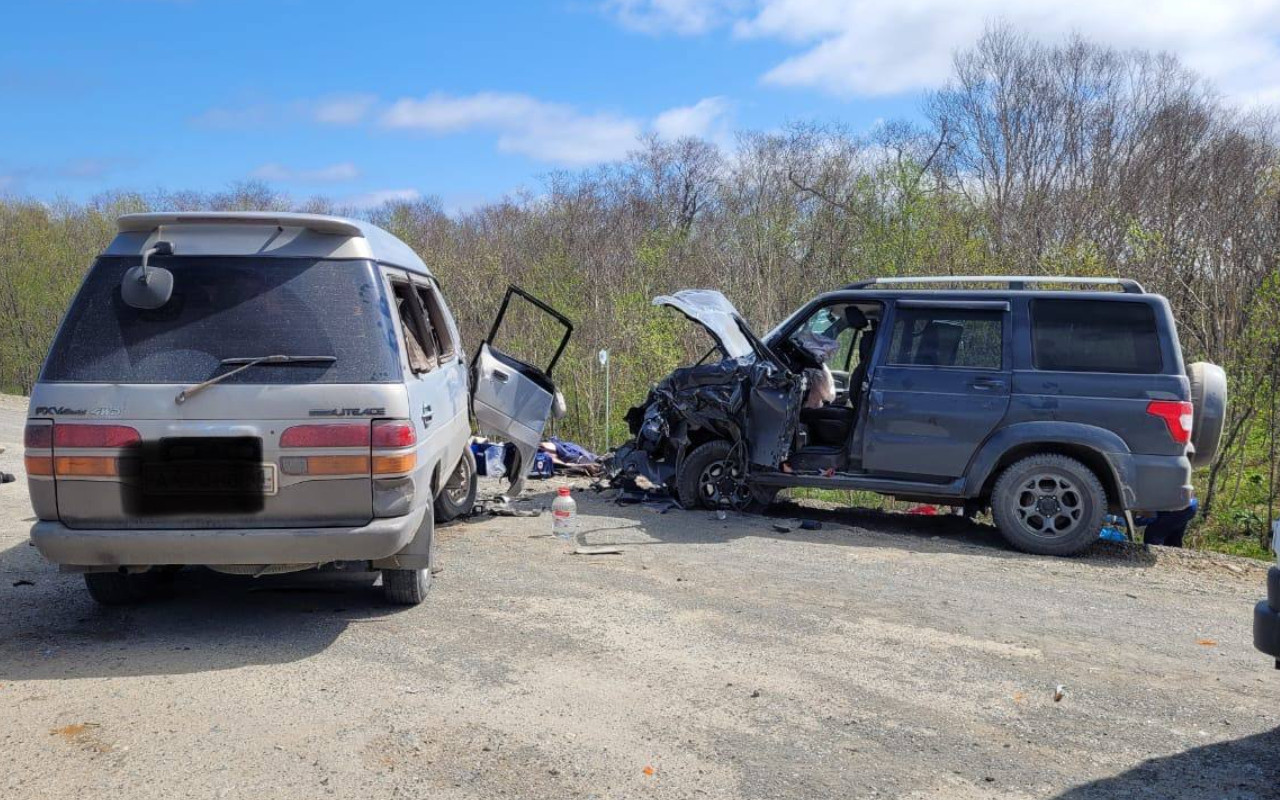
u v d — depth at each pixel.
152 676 4.43
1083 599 6.24
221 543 4.64
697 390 8.65
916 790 3.50
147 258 4.82
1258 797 3.52
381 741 3.77
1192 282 14.80
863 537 7.98
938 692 4.46
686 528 8.07
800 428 8.48
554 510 7.66
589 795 3.38
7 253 29.17
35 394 4.64
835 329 8.89
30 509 8.47
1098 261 14.95
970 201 23.33
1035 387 7.66
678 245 21.78
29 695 4.18
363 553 4.78
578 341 17.89
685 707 4.20
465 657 4.75
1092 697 4.46
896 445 7.99
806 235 21.03
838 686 4.50
